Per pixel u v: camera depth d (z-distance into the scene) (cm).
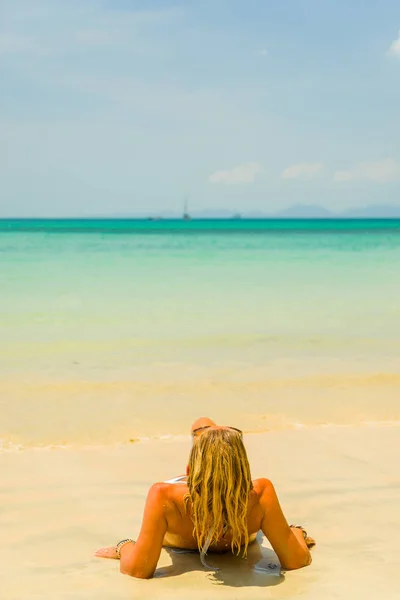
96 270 2302
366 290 1698
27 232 7788
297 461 496
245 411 657
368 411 659
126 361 872
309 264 2645
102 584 301
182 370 823
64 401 683
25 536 359
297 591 293
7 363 851
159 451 527
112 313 1287
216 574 312
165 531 315
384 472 471
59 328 1116
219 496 301
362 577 308
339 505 406
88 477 461
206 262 2745
